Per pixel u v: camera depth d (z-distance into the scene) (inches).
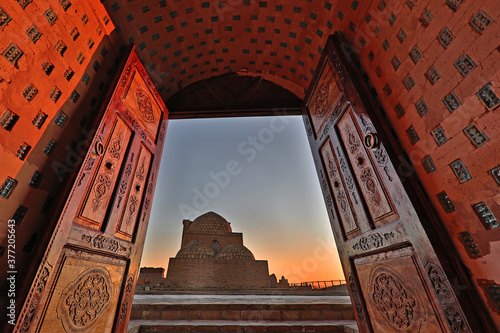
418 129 73.0
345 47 114.5
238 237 884.6
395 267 76.9
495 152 51.5
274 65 173.6
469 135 57.4
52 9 76.9
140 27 130.2
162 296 249.1
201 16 144.0
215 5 139.0
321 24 130.2
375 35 93.2
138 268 112.7
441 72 64.1
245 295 267.9
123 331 96.7
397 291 75.9
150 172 131.3
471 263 57.2
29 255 63.8
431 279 62.0
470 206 57.7
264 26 151.3
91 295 80.6
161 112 153.8
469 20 55.6
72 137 83.5
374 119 85.7
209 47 163.9
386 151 78.5
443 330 58.6
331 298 222.1
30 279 58.3
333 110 118.1
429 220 65.6
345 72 104.1
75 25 87.8
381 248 83.6
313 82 142.9
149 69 146.9
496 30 49.6
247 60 175.2
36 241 64.7
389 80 85.7
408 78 76.5
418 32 71.5
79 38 90.0
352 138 101.2
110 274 92.0
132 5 119.9
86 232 79.7
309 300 203.5
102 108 92.9
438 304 60.0
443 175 64.9
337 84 113.2
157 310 167.2
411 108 75.6
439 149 65.7
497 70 49.7
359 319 97.9
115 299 94.1
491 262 52.5
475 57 54.6
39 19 71.9
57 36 79.2
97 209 86.4
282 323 155.4
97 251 84.9
